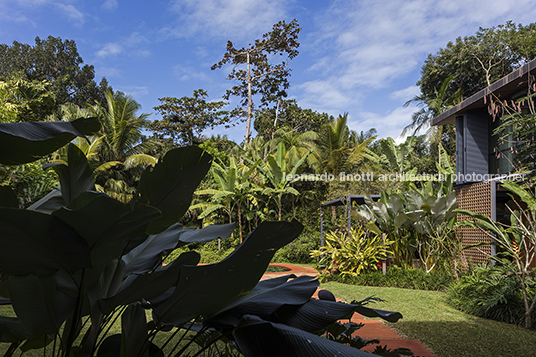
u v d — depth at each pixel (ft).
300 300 4.74
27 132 3.48
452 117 31.30
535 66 20.70
